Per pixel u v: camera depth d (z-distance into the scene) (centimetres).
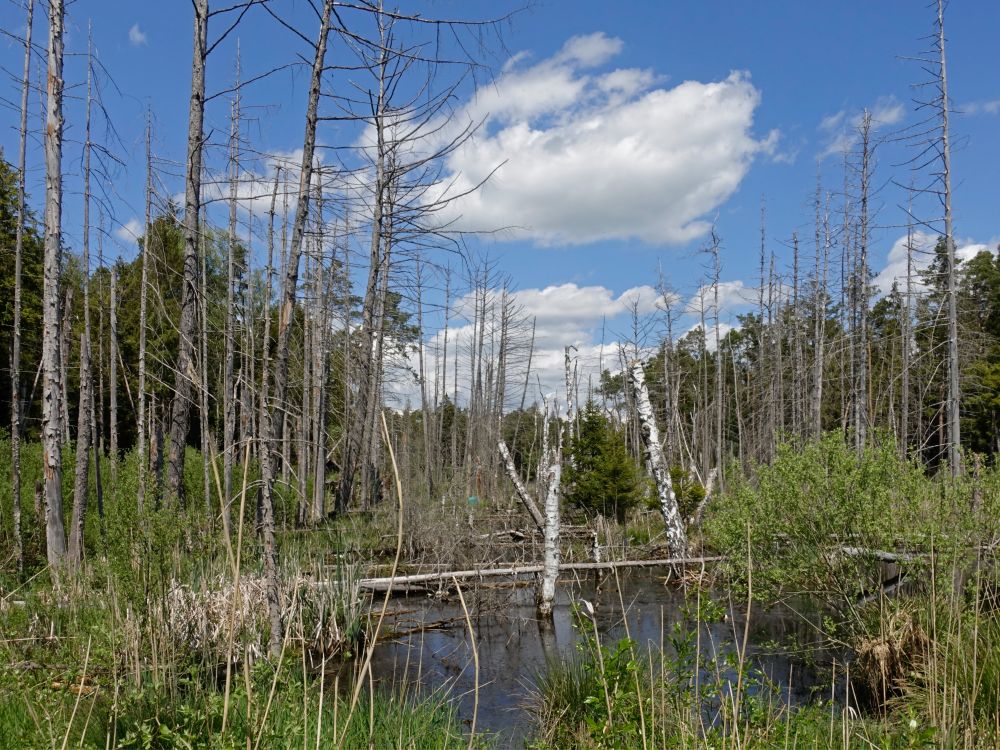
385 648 912
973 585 636
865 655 653
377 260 1498
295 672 591
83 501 1022
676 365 3347
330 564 1080
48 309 910
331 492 2322
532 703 680
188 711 385
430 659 870
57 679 564
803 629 928
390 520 1585
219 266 1179
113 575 617
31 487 1305
